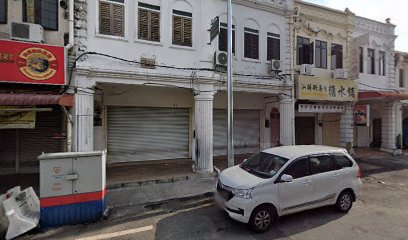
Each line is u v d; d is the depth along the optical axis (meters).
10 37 6.80
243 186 4.80
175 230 4.85
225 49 10.02
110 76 7.84
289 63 11.10
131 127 10.71
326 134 14.77
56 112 9.12
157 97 11.02
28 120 6.91
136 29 8.28
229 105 7.76
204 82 8.99
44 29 7.46
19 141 8.81
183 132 11.66
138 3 8.35
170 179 8.24
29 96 6.32
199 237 4.57
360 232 4.77
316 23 12.32
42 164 4.85
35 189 7.21
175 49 8.80
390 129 14.23
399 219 5.40
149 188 7.44
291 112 11.03
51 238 4.51
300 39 11.97
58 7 7.65
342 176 5.65
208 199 6.67
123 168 9.75
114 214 5.61
